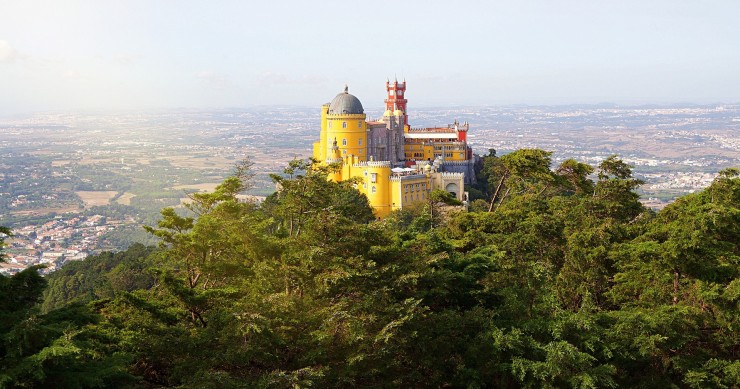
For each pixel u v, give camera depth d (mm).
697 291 59312
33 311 41344
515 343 52656
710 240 62625
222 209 66000
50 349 37375
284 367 49375
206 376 43125
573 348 51125
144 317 51719
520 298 59438
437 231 81188
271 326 48219
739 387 54438
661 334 56156
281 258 55406
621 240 76000
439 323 54188
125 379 43469
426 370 55125
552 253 73312
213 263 59406
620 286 66062
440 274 57438
